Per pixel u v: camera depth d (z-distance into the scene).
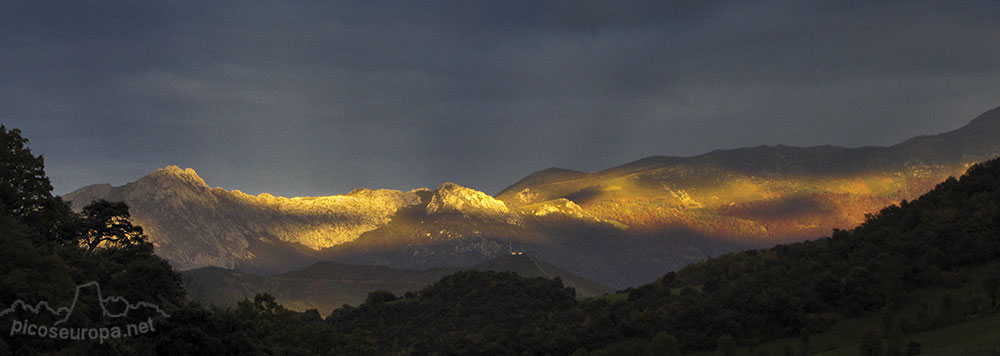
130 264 193.00
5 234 162.12
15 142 198.38
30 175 198.12
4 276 153.00
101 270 188.88
